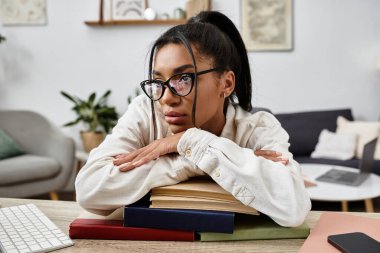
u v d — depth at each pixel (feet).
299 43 10.49
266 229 2.07
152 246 1.99
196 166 2.17
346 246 1.83
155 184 2.16
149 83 2.17
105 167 2.29
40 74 10.79
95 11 10.49
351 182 6.00
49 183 8.15
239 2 10.39
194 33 2.17
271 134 2.63
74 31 10.60
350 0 10.28
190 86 2.09
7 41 10.70
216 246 1.98
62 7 10.53
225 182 2.06
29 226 2.26
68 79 10.78
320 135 9.57
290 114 9.96
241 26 10.45
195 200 2.07
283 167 2.16
